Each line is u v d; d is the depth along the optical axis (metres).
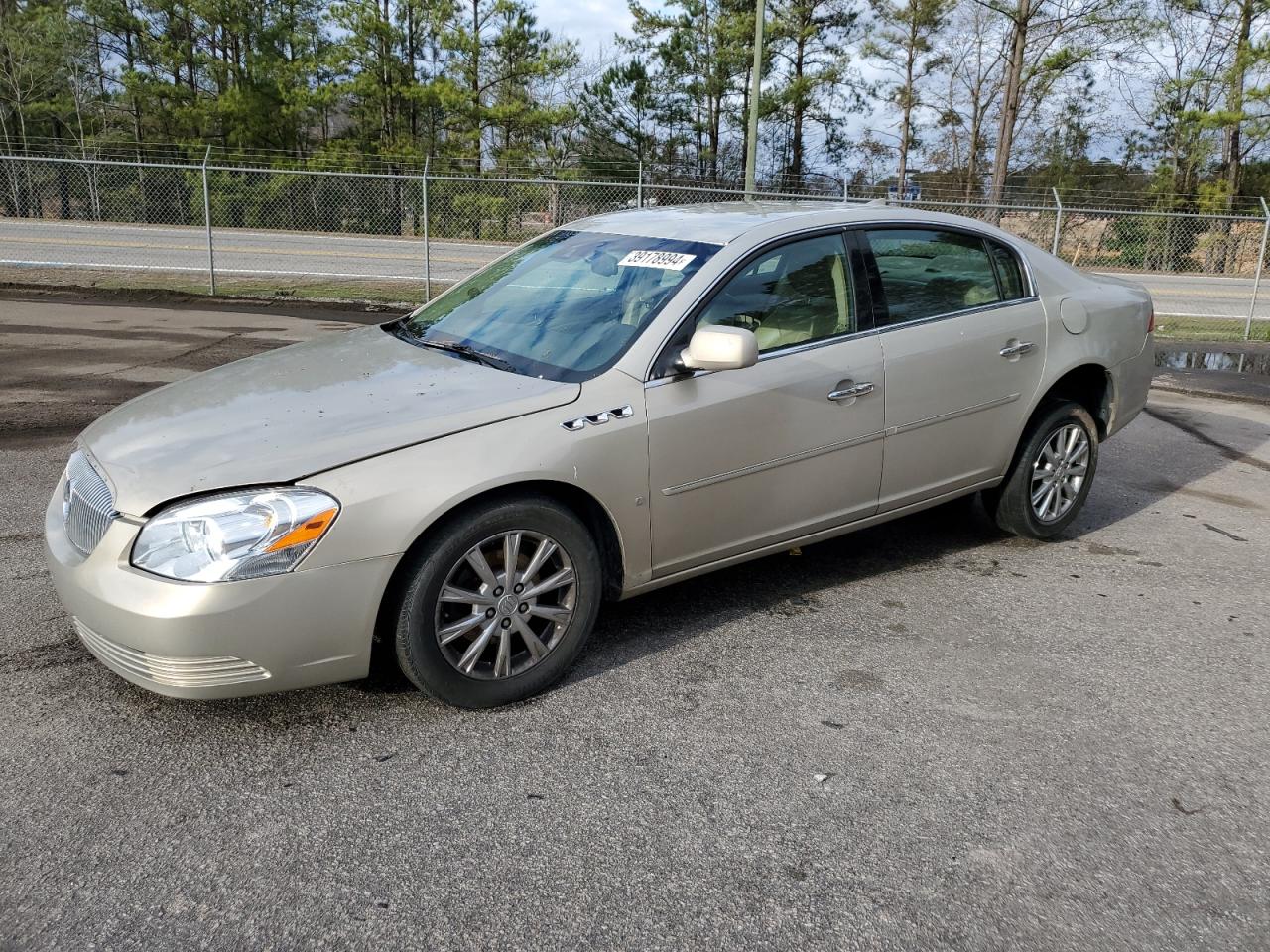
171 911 2.36
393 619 3.11
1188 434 7.89
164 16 41.69
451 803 2.81
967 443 4.54
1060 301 4.86
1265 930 2.39
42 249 20.03
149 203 27.66
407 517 2.99
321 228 25.77
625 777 2.96
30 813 2.71
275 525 2.85
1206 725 3.36
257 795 2.82
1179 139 42.81
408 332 4.21
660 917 2.39
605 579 3.64
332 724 3.22
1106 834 2.75
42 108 41.19
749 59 38.41
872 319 4.16
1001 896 2.49
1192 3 36.78
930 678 3.63
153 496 2.89
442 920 2.36
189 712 3.25
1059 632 4.07
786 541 4.05
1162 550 5.10
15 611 3.94
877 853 2.64
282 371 3.71
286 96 39.06
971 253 4.62
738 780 2.96
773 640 3.92
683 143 41.19
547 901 2.43
